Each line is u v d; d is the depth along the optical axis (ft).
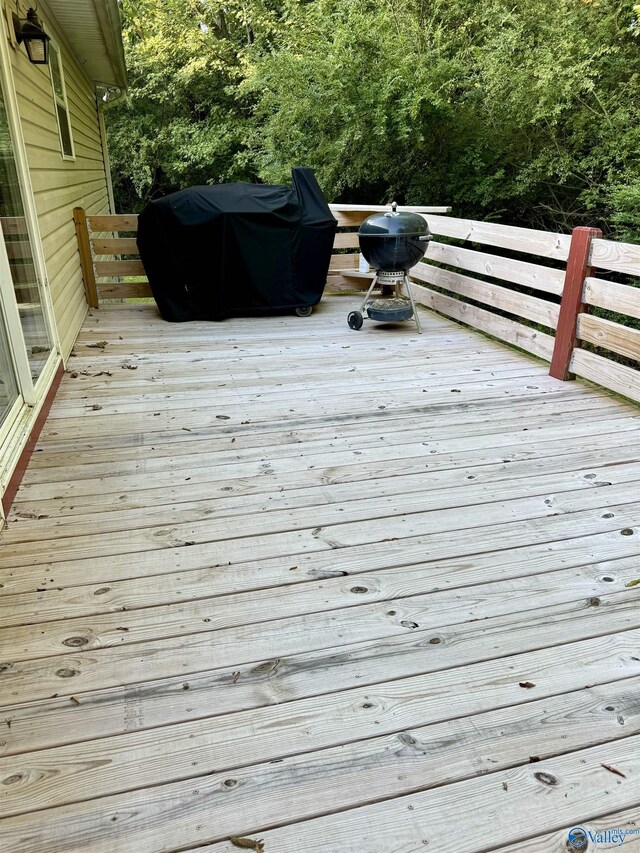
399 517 7.74
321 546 7.14
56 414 11.04
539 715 4.92
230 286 17.38
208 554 7.00
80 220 18.62
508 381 12.74
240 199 16.70
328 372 13.28
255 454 9.46
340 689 5.17
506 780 4.40
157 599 6.25
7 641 5.68
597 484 8.52
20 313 10.39
